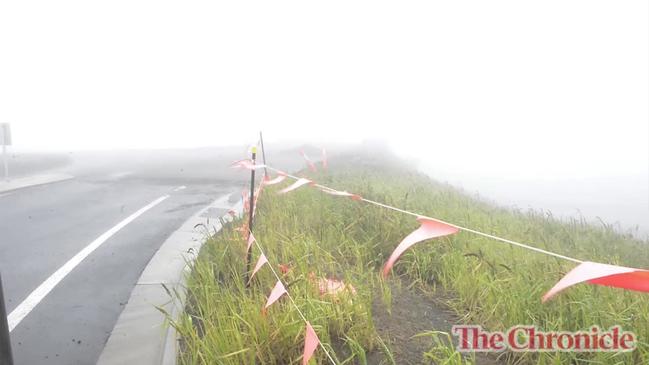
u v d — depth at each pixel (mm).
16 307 4273
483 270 4316
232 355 2785
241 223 6672
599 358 2623
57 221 8242
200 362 2930
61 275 5176
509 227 7551
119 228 7598
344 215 6602
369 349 3035
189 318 3068
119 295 4531
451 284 4324
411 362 2885
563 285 1316
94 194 11766
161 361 3029
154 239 6781
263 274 4219
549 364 2768
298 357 2732
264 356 2877
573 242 7711
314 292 3586
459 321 3551
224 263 4707
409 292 4219
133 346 3330
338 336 3193
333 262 4621
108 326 3836
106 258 5812
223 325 3127
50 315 4078
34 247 6414
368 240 5359
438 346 2848
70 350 3445
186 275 4570
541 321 3213
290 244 4965
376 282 4441
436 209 7871
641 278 1225
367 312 3230
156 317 3836
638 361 2742
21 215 8828
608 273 1262
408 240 1953
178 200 10688
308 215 6758
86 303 4340
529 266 4543
